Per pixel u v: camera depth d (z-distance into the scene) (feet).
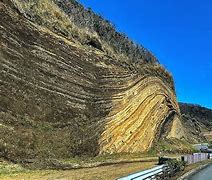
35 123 101.81
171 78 239.09
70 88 124.06
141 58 204.13
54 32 123.03
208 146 321.32
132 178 72.84
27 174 84.02
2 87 92.58
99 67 148.15
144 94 186.29
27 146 95.14
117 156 143.43
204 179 118.21
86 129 126.41
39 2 121.70
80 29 146.10
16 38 102.17
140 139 173.37
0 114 89.92
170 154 198.59
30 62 106.22
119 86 160.25
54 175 87.61
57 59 120.26
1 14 98.27
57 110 113.50
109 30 181.78
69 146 113.50
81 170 103.45
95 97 138.82
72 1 157.58
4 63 95.20
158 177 99.55
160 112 207.62
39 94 106.83
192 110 485.56
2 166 83.30
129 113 164.66
